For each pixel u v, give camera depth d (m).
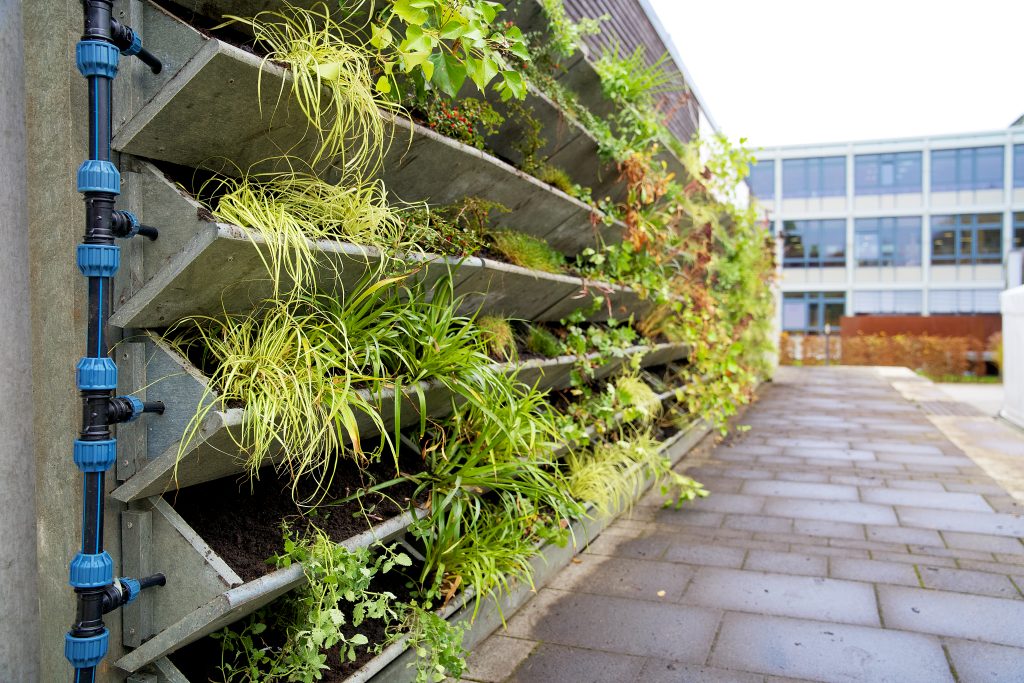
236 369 1.59
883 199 28.00
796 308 29.27
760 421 8.36
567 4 4.35
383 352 2.10
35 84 1.58
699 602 2.98
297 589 1.97
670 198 4.94
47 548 1.64
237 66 1.47
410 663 2.16
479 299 2.78
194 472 1.66
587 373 3.58
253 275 1.66
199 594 1.61
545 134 3.40
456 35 1.96
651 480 4.91
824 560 3.48
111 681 1.64
